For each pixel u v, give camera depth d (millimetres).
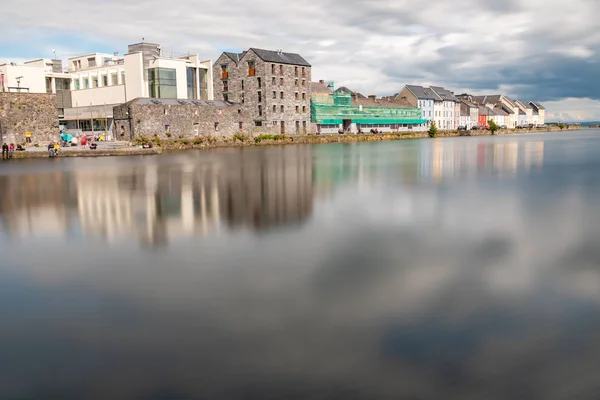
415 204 20844
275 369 7156
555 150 61344
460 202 21344
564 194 23578
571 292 10094
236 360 7410
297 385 6766
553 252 13164
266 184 27938
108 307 9516
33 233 15938
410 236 15016
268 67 88688
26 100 59875
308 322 8703
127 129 73750
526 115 186875
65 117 91625
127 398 6508
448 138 114188
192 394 6582
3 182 29500
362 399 6461
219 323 8703
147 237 15148
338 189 25703
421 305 9398
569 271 11508
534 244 13977
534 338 8023
